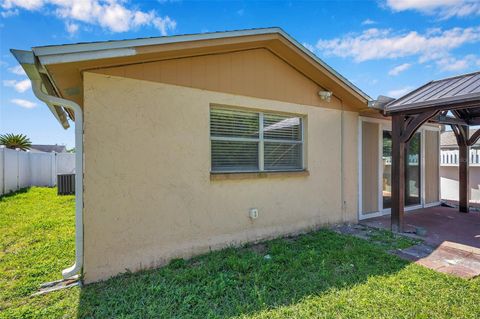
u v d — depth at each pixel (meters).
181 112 4.20
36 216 7.05
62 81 3.93
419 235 5.41
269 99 5.22
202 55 4.42
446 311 2.66
